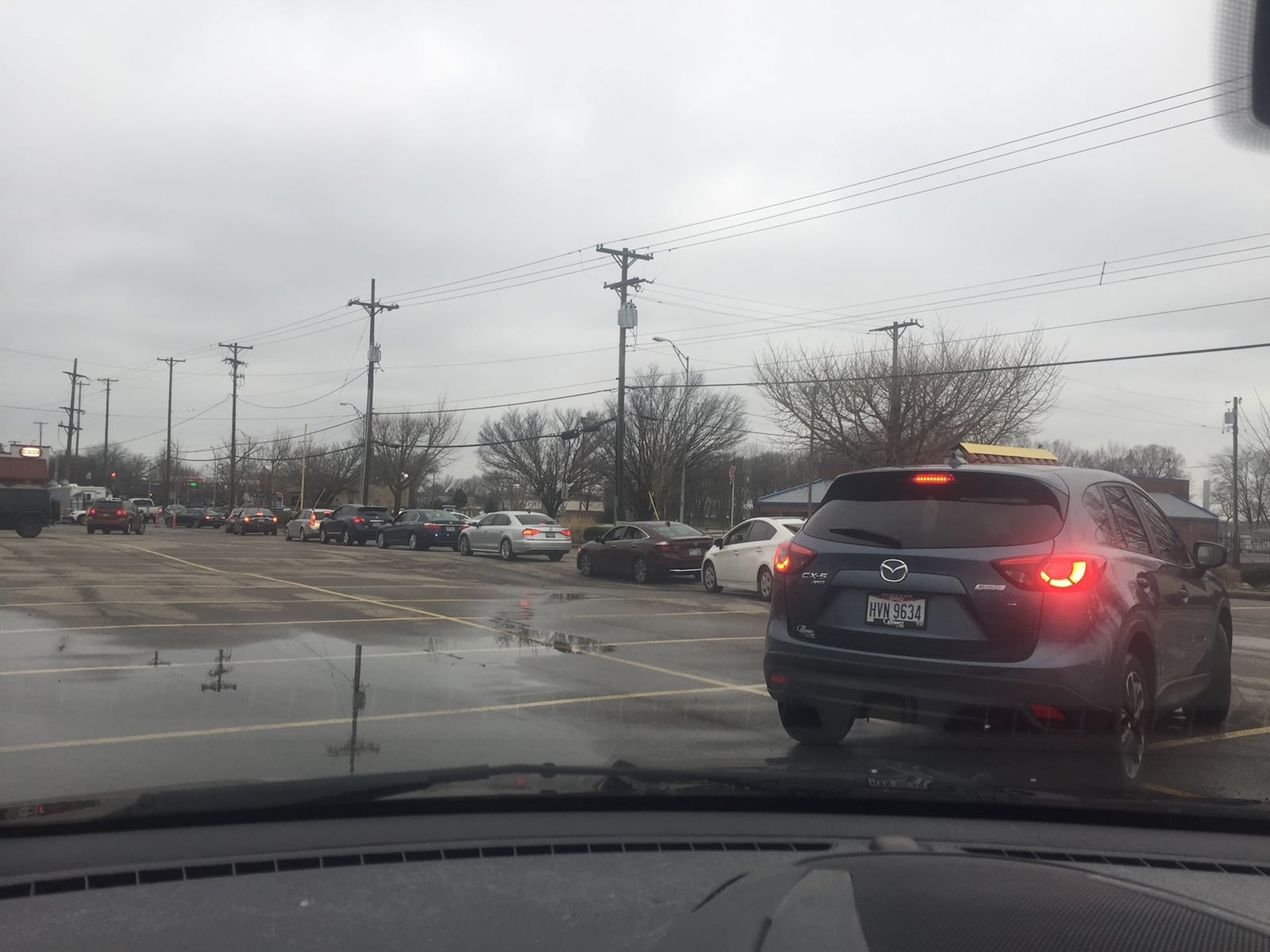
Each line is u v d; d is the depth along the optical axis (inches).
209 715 293.9
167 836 145.7
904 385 1348.4
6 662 383.9
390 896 125.6
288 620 529.3
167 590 676.7
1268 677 411.2
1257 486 2461.9
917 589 227.3
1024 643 214.8
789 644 246.5
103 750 248.4
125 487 5118.1
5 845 140.9
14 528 1440.7
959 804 164.9
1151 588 243.0
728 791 163.2
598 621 558.9
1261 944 104.9
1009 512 228.8
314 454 3351.4
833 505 255.1
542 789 161.9
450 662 401.4
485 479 3425.2
